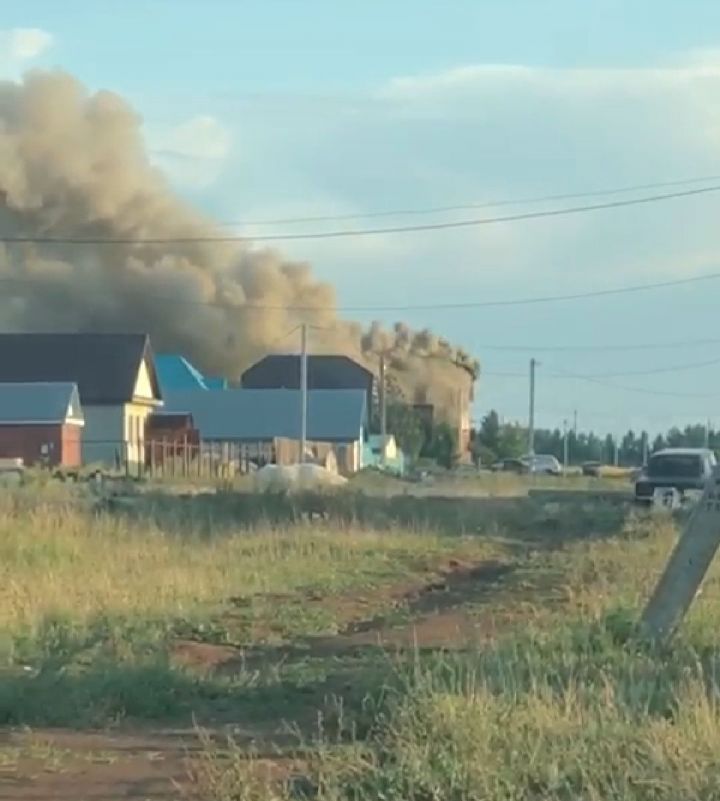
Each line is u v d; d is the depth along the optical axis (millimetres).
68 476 61438
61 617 20938
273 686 16703
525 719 12617
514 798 10945
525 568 32594
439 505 50094
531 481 86312
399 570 31953
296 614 23828
